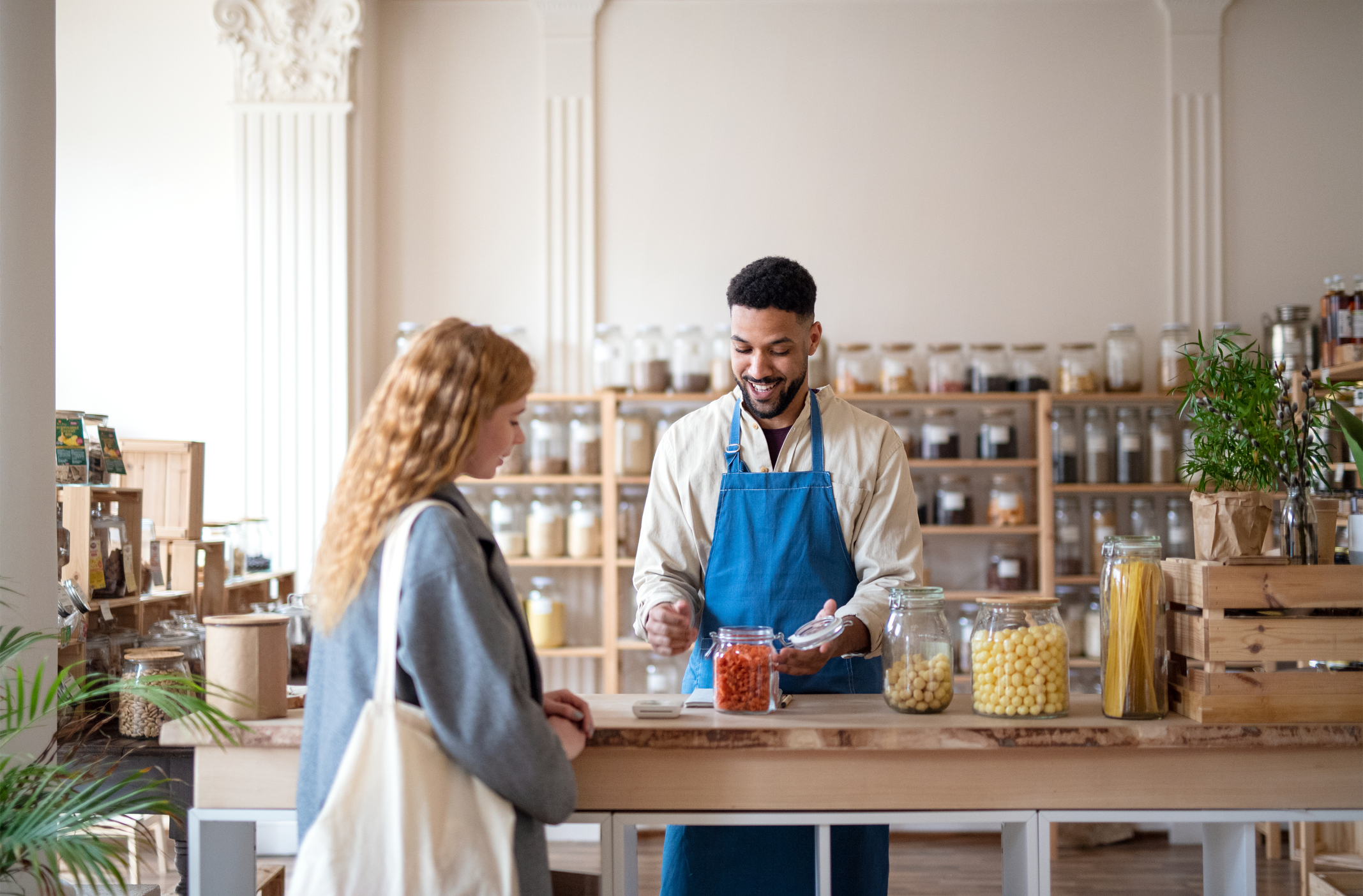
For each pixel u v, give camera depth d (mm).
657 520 2064
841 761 1524
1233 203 4152
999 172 4180
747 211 4184
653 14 4199
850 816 1519
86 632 2451
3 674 1979
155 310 4125
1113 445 3959
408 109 4203
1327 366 3410
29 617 2043
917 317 4164
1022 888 1543
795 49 4195
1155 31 4172
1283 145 4152
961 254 4168
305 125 3994
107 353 4129
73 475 2430
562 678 4129
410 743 1223
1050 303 4156
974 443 4117
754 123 4188
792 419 2051
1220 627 1505
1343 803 1528
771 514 1987
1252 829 1540
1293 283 4137
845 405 2078
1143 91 4172
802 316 1927
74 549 2473
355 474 1311
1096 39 4184
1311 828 3203
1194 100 4148
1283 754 1526
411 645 1222
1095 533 3900
